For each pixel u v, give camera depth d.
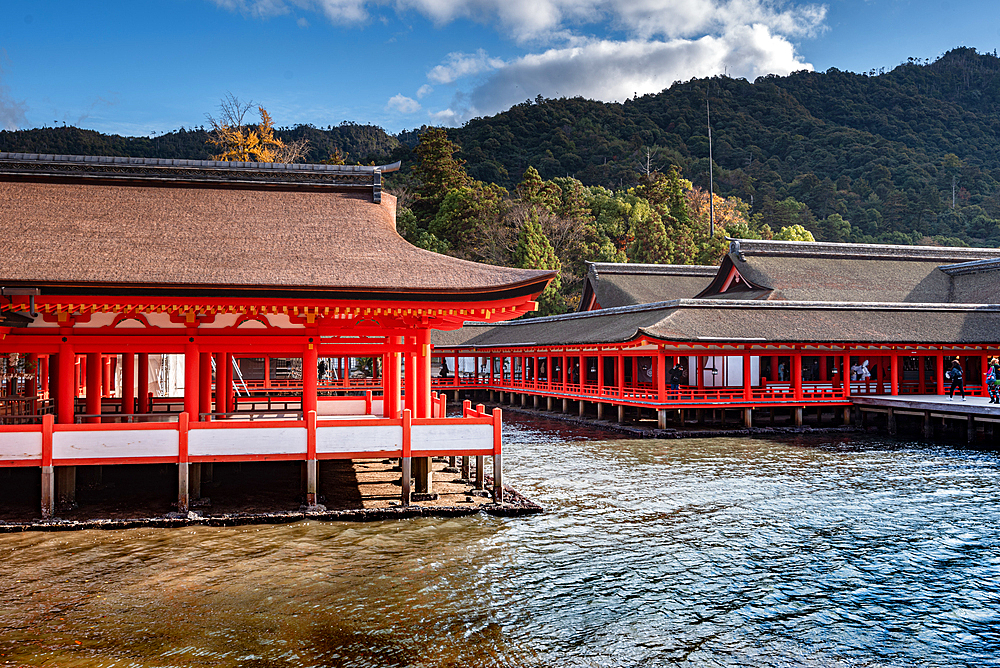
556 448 27.28
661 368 31.56
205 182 19.83
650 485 19.84
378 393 42.09
